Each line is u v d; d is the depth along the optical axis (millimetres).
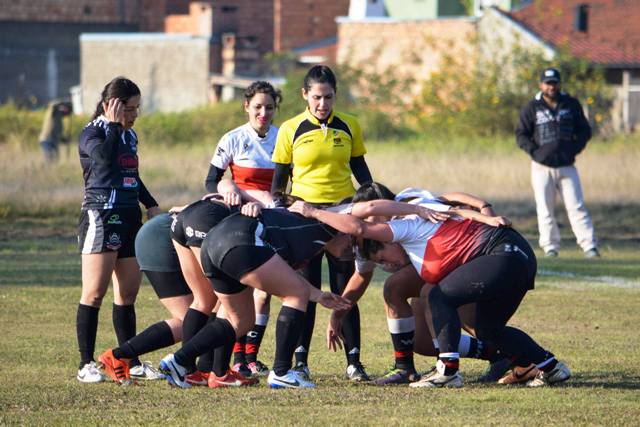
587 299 38594
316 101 26844
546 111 51531
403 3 169500
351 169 27969
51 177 75938
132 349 24562
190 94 155500
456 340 24047
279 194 24875
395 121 126812
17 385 24516
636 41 131125
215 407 21984
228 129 117812
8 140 103750
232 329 23984
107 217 25328
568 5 138750
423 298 24781
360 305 37688
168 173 80500
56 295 38375
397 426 20188
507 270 23359
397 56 144500
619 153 88250
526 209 68938
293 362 28391
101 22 189125
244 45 155875
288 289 23484
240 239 23031
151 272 25031
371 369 27250
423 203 24562
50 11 186500
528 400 22609
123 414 21391
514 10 142625
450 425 20281
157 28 184375
